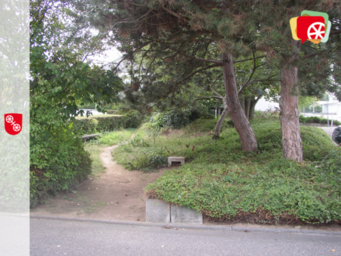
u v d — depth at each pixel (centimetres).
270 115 2048
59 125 548
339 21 562
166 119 1681
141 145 1216
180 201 428
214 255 341
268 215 415
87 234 409
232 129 1430
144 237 396
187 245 370
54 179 548
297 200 408
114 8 573
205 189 443
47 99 520
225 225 425
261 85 1279
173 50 811
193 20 511
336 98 776
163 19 649
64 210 513
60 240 387
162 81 861
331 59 540
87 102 574
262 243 372
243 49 489
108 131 1731
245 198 426
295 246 362
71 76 511
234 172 529
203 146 1075
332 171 511
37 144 514
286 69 537
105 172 838
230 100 860
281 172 518
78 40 614
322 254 341
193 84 1041
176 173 557
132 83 805
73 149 628
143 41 764
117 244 374
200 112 1756
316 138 975
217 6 609
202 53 922
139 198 600
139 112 836
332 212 394
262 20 523
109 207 538
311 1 512
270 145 874
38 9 656
